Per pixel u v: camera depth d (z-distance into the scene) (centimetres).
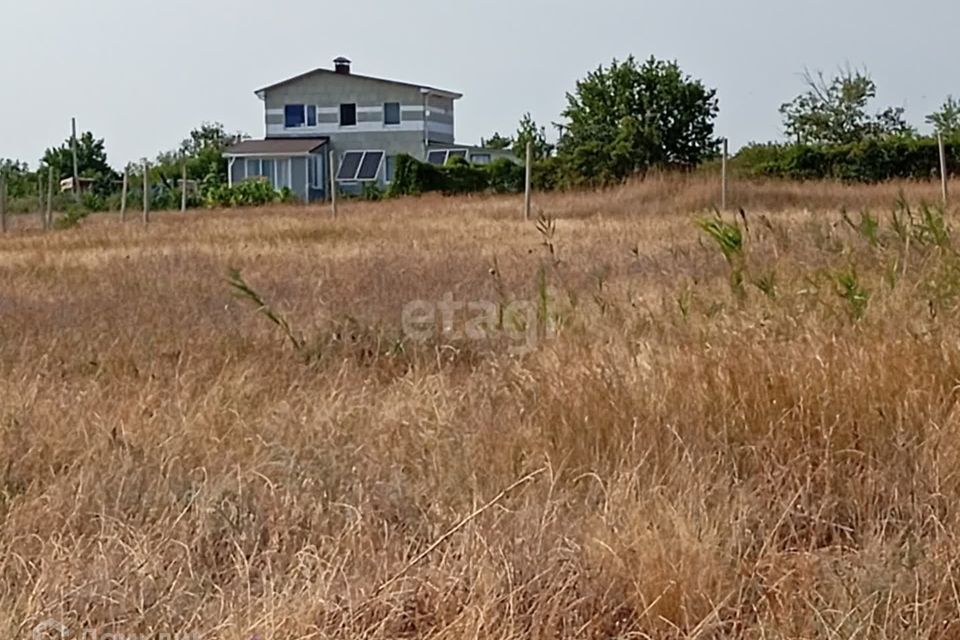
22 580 893
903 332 1287
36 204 7738
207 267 2803
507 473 1067
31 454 1151
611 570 877
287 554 938
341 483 1062
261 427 1233
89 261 3103
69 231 4619
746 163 7144
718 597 845
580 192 6769
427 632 826
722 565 874
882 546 905
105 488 1047
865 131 10300
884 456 1057
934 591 831
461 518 969
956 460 1016
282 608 826
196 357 1578
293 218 5072
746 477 1059
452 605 844
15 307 2141
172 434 1193
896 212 2684
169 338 1733
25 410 1284
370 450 1154
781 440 1088
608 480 1028
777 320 1402
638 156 7975
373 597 852
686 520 912
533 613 838
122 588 870
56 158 13162
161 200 8581
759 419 1123
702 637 810
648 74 11544
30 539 951
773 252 2202
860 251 1972
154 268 2805
